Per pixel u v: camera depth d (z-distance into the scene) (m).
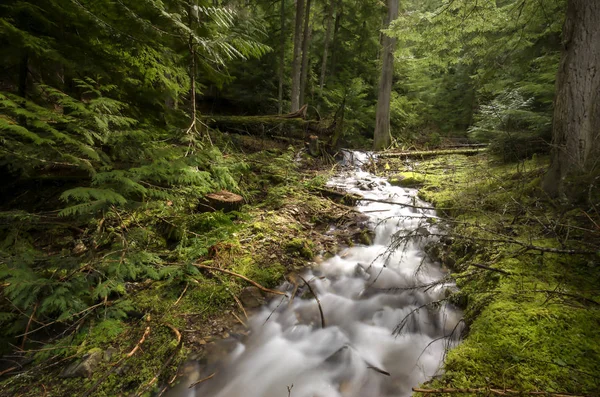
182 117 4.43
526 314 2.21
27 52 3.08
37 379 2.00
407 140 13.30
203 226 3.72
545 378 1.71
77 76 3.75
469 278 3.04
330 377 2.35
